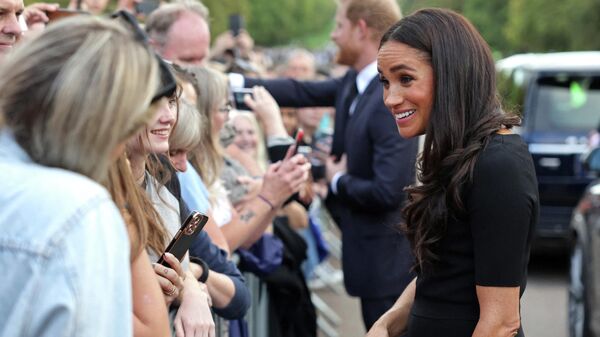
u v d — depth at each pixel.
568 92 11.30
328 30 93.88
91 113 2.02
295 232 6.09
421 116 3.06
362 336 8.81
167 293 3.06
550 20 29.27
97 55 2.04
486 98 3.00
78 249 1.96
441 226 2.94
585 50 28.05
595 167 7.70
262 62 13.73
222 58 8.93
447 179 2.96
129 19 2.19
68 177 2.02
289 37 67.88
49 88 2.02
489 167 2.85
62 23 2.10
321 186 6.03
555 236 11.04
